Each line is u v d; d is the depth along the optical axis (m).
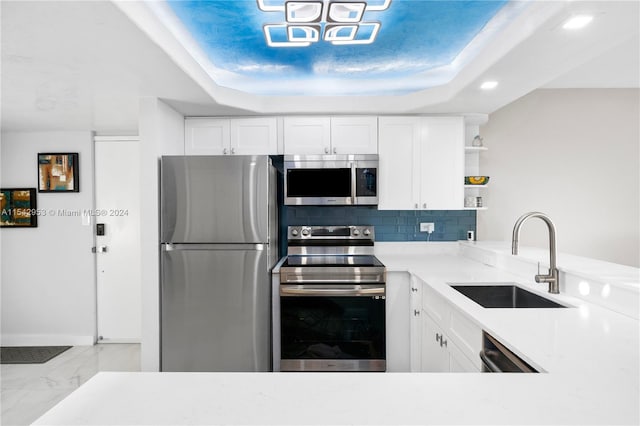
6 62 1.94
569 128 3.47
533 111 3.48
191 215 2.55
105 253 3.69
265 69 2.89
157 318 2.56
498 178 3.49
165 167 2.55
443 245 3.45
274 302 2.72
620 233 3.47
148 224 2.56
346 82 3.17
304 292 2.65
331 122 3.14
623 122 3.47
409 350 2.74
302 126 3.14
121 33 1.63
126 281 3.69
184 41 2.37
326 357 2.66
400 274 2.75
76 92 2.44
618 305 1.55
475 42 2.45
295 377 0.90
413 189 3.14
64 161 3.61
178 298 2.56
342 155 3.01
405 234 3.46
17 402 2.56
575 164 3.48
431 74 3.01
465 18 2.14
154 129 2.57
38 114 3.00
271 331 2.72
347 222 3.44
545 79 2.32
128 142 3.66
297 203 3.00
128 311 3.70
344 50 2.56
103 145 3.66
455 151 3.15
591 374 0.95
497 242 3.33
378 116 3.14
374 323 2.67
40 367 3.13
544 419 0.72
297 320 2.67
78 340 3.64
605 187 3.48
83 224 3.65
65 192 3.63
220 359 2.57
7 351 3.49
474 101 2.79
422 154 3.14
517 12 2.07
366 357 2.66
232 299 2.56
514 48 1.86
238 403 0.78
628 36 1.73
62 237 3.64
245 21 2.13
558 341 1.21
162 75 2.14
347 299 2.67
